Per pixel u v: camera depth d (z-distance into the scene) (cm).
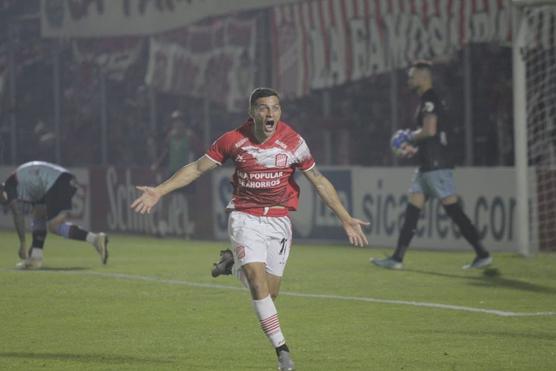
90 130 7281
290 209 2273
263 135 2212
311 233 5750
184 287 3606
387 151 5662
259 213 2234
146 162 7012
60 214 4266
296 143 2239
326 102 5881
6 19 7625
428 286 3622
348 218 2280
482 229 4966
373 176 5441
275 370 2178
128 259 4778
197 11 6462
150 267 4338
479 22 4994
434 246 5162
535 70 5006
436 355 2344
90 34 7175
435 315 2956
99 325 2806
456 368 2191
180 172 2223
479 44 5209
